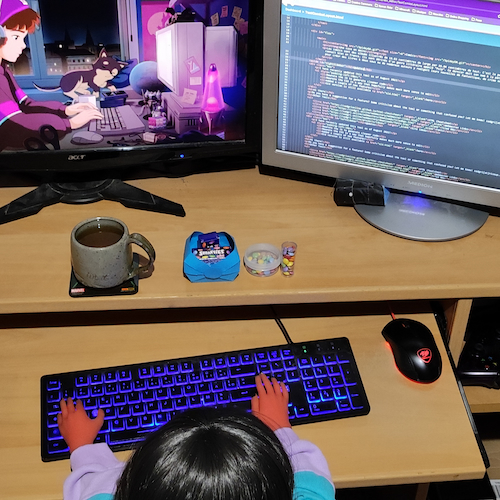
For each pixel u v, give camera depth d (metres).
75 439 1.06
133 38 1.14
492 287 1.16
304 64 1.17
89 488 0.97
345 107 1.19
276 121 1.24
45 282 1.14
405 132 1.19
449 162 1.20
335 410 1.13
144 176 1.34
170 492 0.80
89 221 1.13
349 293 1.15
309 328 1.26
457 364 1.32
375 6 1.07
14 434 1.09
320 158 1.27
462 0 1.02
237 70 1.20
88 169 1.26
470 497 1.44
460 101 1.12
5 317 1.26
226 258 1.14
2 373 1.17
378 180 1.27
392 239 1.24
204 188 1.33
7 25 1.09
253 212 1.28
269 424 1.06
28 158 1.23
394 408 1.14
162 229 1.24
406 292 1.15
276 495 0.84
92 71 1.16
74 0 1.09
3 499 1.00
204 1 1.12
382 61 1.12
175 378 1.15
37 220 1.25
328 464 1.06
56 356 1.20
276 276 1.17
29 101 1.17
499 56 1.05
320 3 1.09
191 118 1.24
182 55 1.17
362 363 1.21
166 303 1.13
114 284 1.11
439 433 1.10
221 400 1.13
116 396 1.13
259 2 1.13
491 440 1.63
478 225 1.25
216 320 1.27
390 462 1.06
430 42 1.08
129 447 1.08
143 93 1.20
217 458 0.81
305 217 1.27
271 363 1.18
